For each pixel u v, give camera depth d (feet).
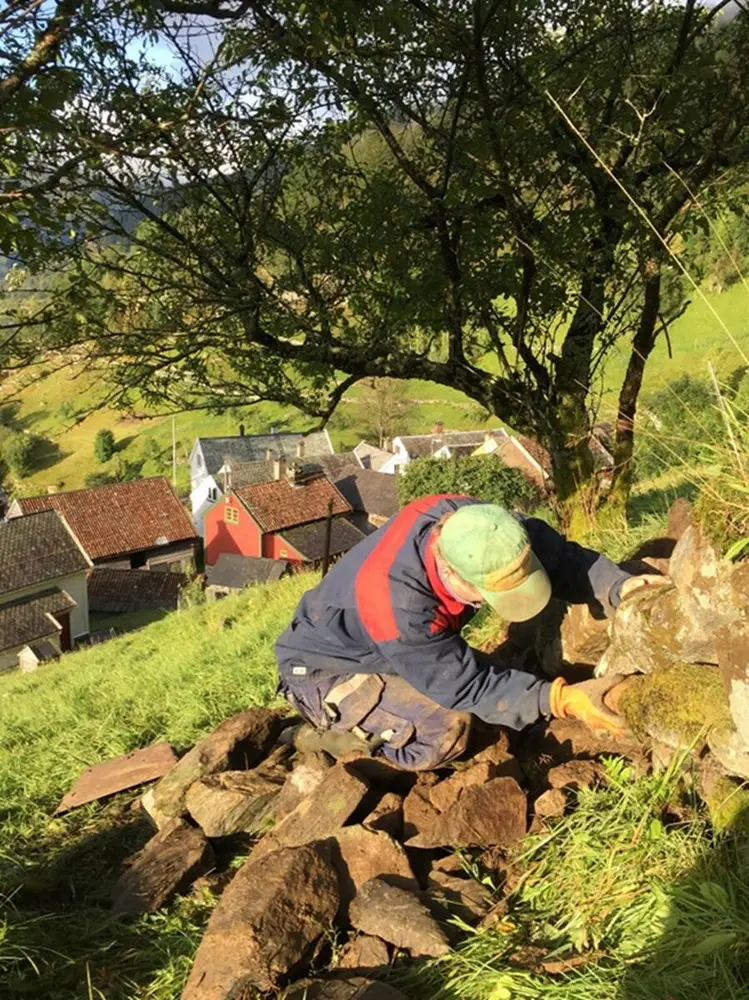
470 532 8.46
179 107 15.24
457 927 8.01
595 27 19.58
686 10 18.30
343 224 20.66
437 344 24.91
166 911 9.92
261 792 11.12
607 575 10.13
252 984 7.36
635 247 18.80
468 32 17.79
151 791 12.47
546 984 6.90
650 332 20.42
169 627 44.73
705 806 8.41
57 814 14.37
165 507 143.43
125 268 18.54
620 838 8.32
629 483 21.90
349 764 10.16
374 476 157.17
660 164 19.27
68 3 11.03
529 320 22.63
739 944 6.66
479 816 9.05
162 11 13.51
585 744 10.51
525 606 8.50
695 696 8.43
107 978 8.74
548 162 20.86
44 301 16.66
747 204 18.45
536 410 22.80
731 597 7.88
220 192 19.38
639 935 7.26
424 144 20.92
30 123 11.01
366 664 10.46
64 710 23.41
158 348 19.66
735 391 9.05
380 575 9.14
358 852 8.83
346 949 7.97
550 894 8.20
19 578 114.73
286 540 133.18
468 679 9.13
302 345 21.61
